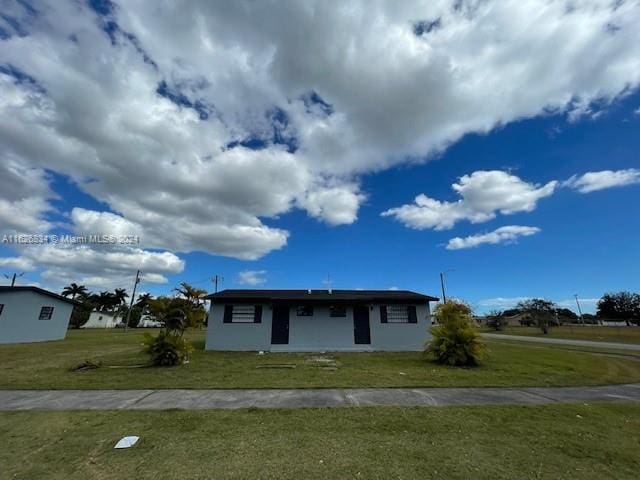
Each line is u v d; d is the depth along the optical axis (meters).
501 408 6.28
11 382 8.21
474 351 11.63
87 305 50.28
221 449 4.17
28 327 22.25
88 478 3.43
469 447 4.35
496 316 48.12
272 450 4.16
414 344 16.75
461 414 5.84
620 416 5.89
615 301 67.12
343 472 3.58
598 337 31.77
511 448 4.34
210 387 7.77
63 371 9.83
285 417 5.55
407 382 8.48
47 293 23.53
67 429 4.91
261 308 16.66
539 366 11.62
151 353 11.16
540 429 5.12
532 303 51.41
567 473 3.65
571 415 5.89
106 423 5.18
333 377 9.07
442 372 10.12
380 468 3.69
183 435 4.67
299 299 16.41
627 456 4.13
